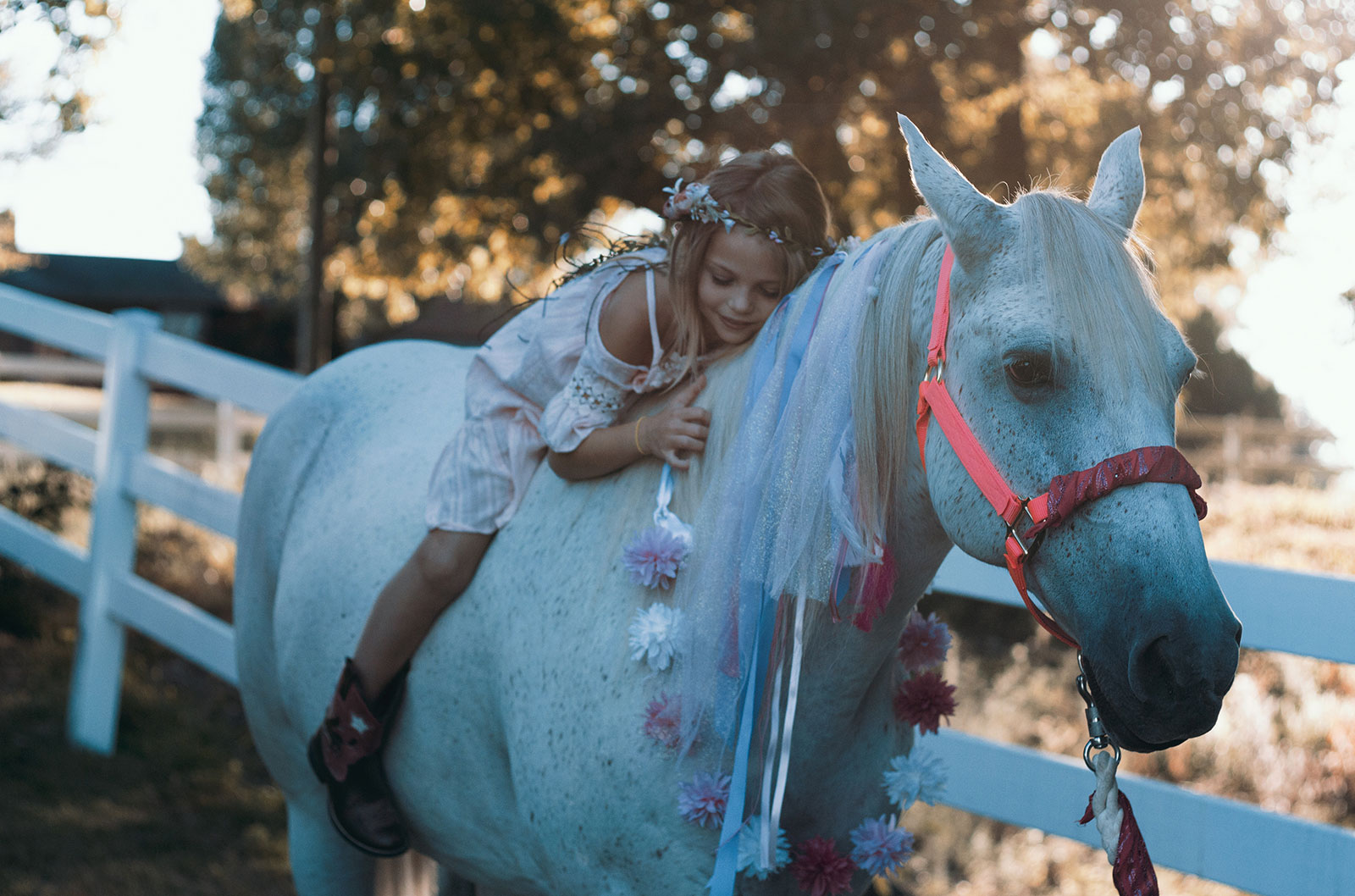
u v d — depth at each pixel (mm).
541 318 1918
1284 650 2143
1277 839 2109
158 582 6141
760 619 1528
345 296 15523
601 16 10023
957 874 3574
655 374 1745
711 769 1554
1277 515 8078
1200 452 15508
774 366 1595
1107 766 1409
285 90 13086
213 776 4113
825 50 8344
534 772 1707
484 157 11312
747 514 1529
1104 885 3441
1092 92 10992
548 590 1759
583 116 9891
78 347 4516
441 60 10117
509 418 1936
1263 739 4277
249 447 13406
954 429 1373
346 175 11680
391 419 2416
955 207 1356
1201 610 1188
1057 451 1277
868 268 1544
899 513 1519
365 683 1973
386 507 2176
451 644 1910
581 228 1963
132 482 4273
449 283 13898
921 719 1675
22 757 4078
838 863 1550
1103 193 1491
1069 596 1293
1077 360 1268
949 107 10016
